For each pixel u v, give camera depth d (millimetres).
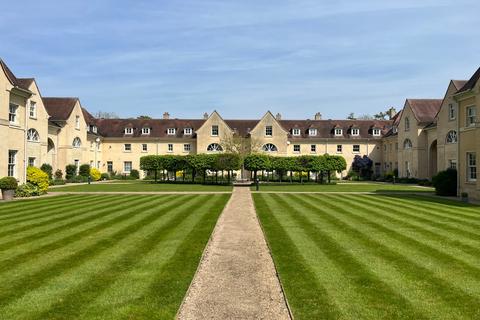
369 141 59094
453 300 6211
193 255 8984
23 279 7211
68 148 44719
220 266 8250
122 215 15180
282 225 12961
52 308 5898
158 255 8945
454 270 7773
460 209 17156
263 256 9070
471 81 24812
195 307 6078
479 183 22141
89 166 48281
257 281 7293
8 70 26797
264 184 41125
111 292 6562
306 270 7801
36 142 34312
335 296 6398
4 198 22016
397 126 53125
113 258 8664
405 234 11297
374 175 56125
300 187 35656
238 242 10547
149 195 25359
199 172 49781
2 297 6332
